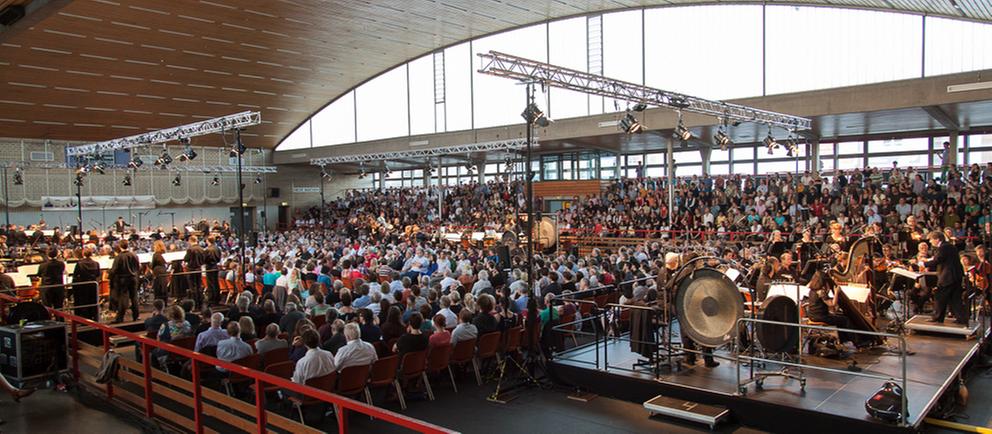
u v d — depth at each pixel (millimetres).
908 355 9945
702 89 28359
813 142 29688
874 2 23000
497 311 12203
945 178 23672
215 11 27109
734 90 27625
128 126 37469
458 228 31234
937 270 11500
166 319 11461
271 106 40281
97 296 13898
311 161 38719
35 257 20297
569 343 13148
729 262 11977
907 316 12383
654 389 9391
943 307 11359
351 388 8953
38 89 31688
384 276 17875
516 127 32281
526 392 10391
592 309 13727
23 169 36000
